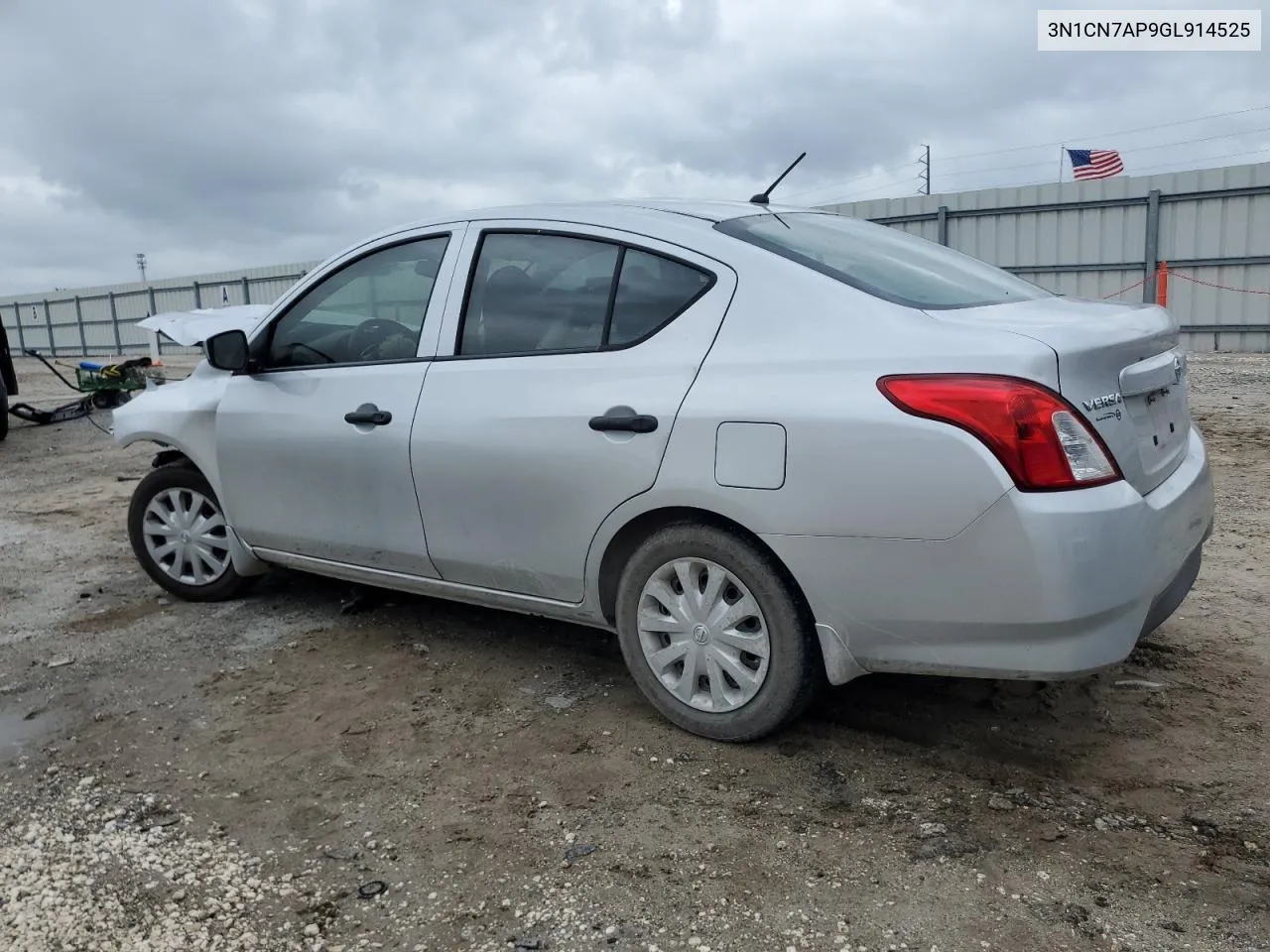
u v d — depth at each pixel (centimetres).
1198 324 1927
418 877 252
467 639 418
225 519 446
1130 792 276
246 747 328
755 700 300
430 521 361
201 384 459
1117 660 255
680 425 292
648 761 305
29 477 922
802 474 271
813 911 230
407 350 374
